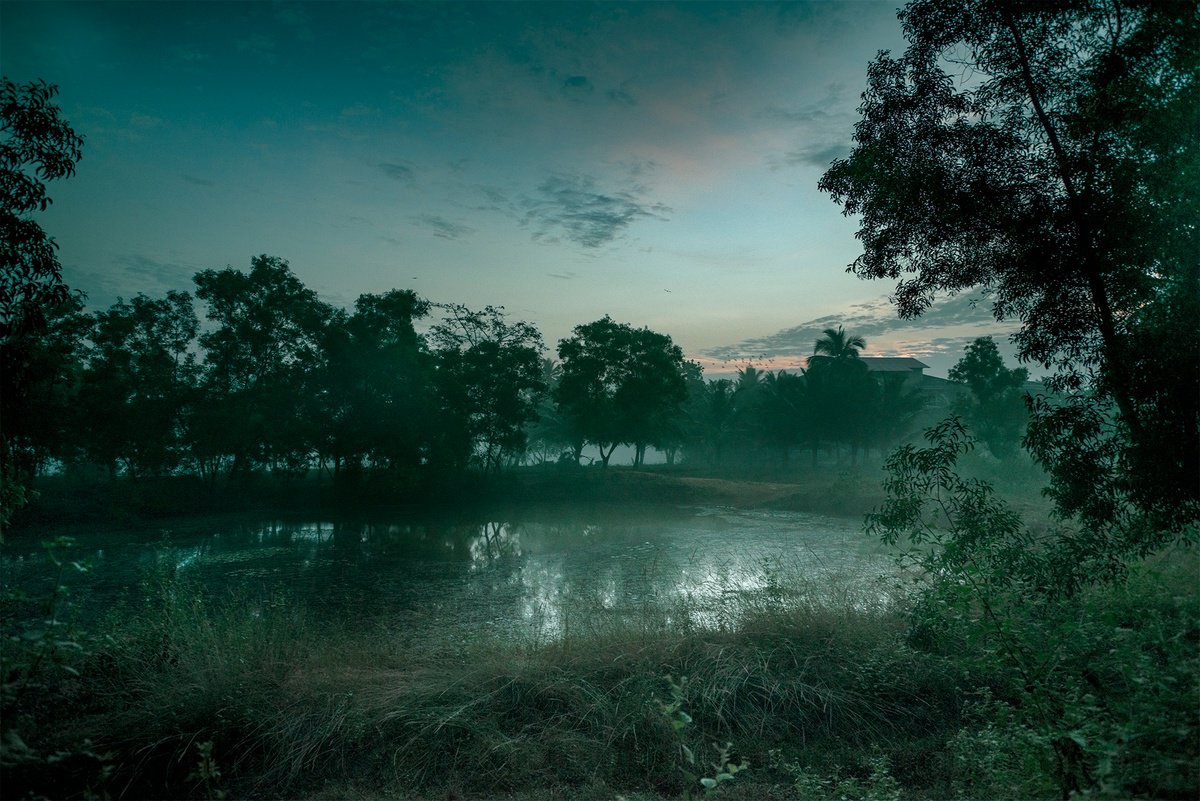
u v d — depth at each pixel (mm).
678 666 6480
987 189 5922
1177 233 5000
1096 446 5582
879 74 6449
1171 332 4957
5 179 5730
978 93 6105
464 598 12859
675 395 49375
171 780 4996
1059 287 5762
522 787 4961
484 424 39688
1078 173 5363
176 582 7973
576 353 47938
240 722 5445
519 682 6109
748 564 15961
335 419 35344
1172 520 5305
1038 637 4270
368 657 7164
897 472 6637
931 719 5754
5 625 3979
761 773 5121
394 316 36219
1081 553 5473
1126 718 3275
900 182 6219
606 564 16625
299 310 34688
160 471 32250
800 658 6555
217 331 33125
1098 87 5359
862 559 15344
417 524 27328
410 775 5098
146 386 30562
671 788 4934
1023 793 3643
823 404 50000
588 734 5594
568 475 40344
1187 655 3795
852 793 4453
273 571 16359
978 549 5465
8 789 4277
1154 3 4895
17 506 6094
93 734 5160
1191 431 5039
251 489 34500
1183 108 4801
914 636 6578
